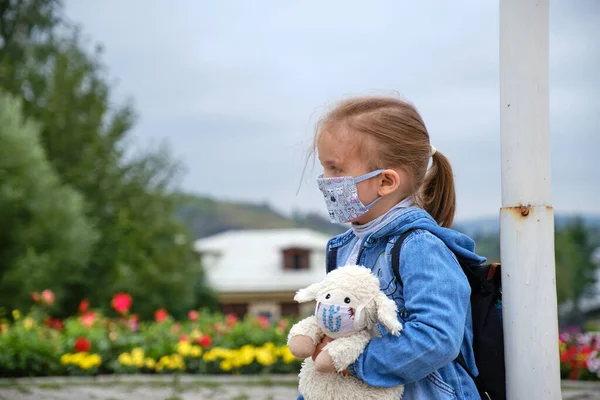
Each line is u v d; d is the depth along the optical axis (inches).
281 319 375.9
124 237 887.7
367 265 80.4
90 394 257.6
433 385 76.0
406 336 71.1
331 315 73.2
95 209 884.6
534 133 81.8
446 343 70.4
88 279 848.3
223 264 1579.7
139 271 879.1
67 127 874.1
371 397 73.7
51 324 391.2
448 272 74.0
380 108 82.3
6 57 886.4
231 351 319.9
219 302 1280.8
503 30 84.0
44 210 695.1
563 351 312.8
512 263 81.5
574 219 2449.6
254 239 1732.3
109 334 342.3
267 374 315.3
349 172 80.2
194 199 1013.2
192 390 273.7
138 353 317.1
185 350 317.7
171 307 928.9
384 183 79.7
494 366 81.5
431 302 72.0
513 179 82.3
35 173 701.3
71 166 874.1
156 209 943.0
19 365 304.0
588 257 2353.6
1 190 674.2
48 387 272.7
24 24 927.7
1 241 685.9
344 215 80.9
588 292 2209.6
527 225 81.1
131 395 258.1
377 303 73.2
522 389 80.1
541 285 80.4
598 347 322.7
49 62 920.9
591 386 280.7
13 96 860.6
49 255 681.0
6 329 340.2
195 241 1061.1
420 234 76.5
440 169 88.5
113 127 917.8
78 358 311.4
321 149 82.2
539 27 82.4
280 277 1457.9
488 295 82.9
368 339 74.0
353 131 80.3
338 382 74.9
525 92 82.2
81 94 901.2
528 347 80.0
